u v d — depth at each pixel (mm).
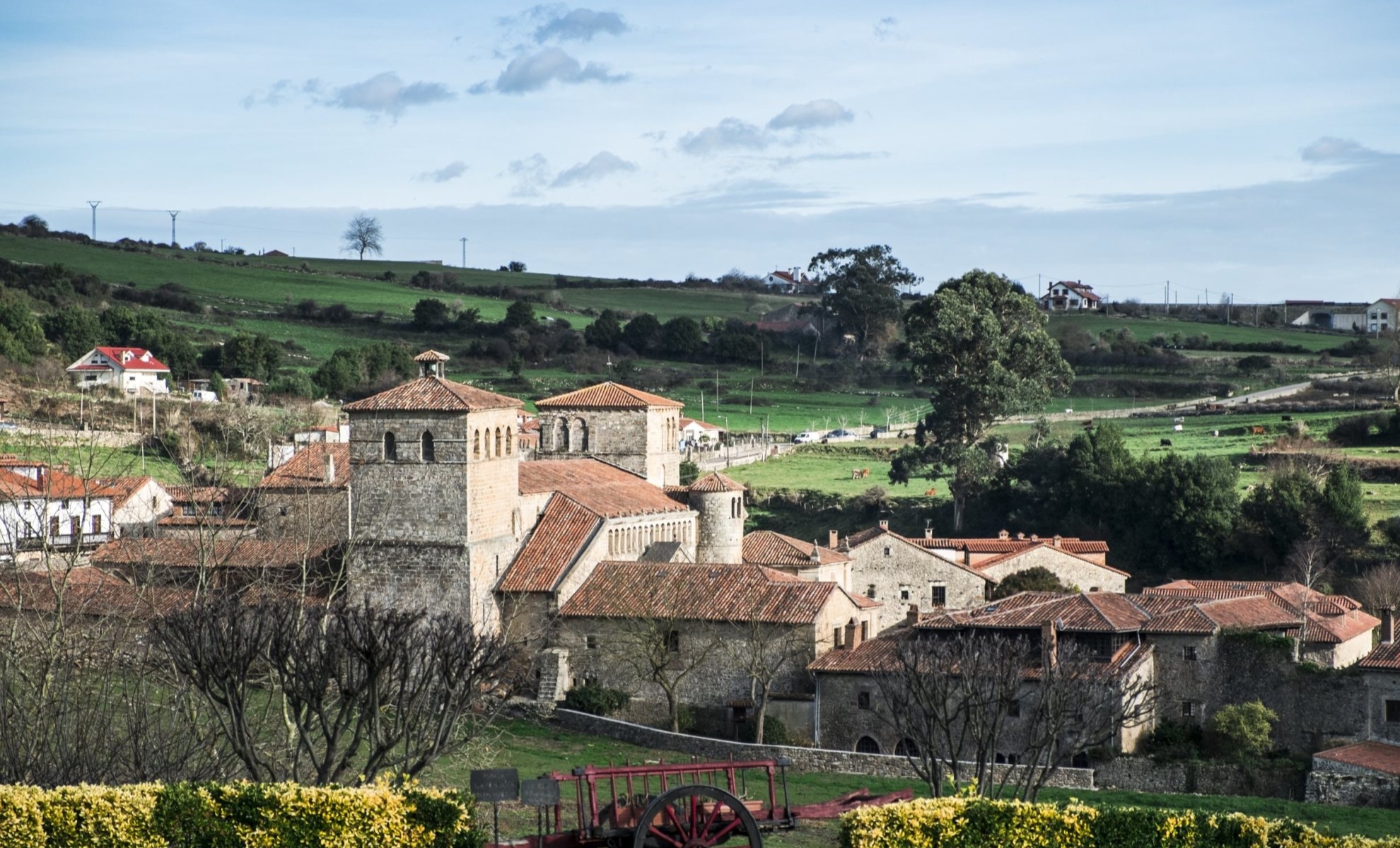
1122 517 154375
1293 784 87125
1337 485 141875
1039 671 87500
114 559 91750
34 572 84125
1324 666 95312
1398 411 180250
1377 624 114250
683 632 103062
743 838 59781
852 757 88000
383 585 104562
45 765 54156
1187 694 96625
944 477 180250
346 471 116062
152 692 64312
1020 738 89000
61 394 173500
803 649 100562
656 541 119750
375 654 57938
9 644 60031
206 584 71500
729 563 115938
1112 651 96938
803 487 184500
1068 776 86750
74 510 112062
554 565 107438
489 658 65000
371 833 47969
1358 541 140500
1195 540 146250
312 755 57250
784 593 103438
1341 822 76125
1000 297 185625
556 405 137875
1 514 80188
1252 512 145625
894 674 81938
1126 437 198375
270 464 129500
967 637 92312
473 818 49156
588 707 101250
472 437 103812
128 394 185000
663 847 46156
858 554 132625
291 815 48375
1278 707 95000
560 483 117500
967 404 174750
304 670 58688
